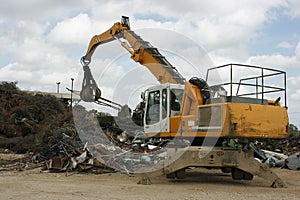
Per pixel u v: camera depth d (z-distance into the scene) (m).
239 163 10.89
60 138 17.17
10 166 15.75
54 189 9.81
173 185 10.84
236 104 10.30
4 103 32.12
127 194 9.09
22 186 10.36
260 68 11.26
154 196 8.86
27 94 36.00
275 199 8.83
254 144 12.69
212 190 10.02
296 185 11.77
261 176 10.99
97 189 9.84
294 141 21.92
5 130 29.02
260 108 10.59
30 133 29.30
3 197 8.55
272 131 10.68
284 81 11.47
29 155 19.41
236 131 10.15
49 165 14.56
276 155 17.52
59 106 34.12
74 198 8.45
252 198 8.89
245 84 10.95
